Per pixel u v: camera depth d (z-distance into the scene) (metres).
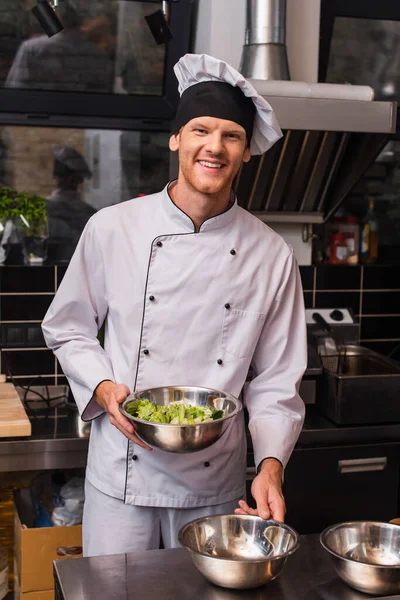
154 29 2.60
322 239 3.24
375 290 3.31
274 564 1.27
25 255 2.97
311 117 2.58
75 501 2.63
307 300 3.23
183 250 1.77
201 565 1.29
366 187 3.37
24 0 2.72
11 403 2.59
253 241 1.84
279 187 2.95
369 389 2.66
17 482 2.76
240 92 1.68
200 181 1.66
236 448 1.83
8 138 2.98
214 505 1.81
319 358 2.77
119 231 1.80
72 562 1.40
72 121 3.00
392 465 2.71
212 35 2.88
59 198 3.08
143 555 1.44
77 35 2.82
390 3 3.10
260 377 1.88
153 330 1.77
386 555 1.41
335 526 1.43
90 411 1.80
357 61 3.18
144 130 3.09
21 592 2.50
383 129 2.63
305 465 2.63
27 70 2.85
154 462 1.76
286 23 2.91
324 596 1.29
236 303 1.79
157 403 1.67
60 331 1.87
